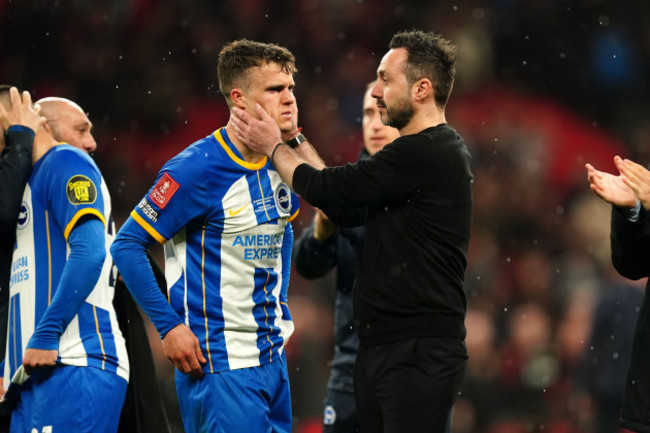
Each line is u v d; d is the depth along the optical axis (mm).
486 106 52562
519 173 49969
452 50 14859
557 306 42344
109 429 15531
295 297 36594
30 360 14828
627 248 15320
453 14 54156
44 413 15172
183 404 14938
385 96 14906
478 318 40031
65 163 15508
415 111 14789
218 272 14562
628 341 26844
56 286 15461
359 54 51812
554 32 55531
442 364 14062
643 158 53812
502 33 54625
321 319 36188
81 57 49656
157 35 50219
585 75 54812
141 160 47281
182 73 49688
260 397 14664
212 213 14508
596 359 27234
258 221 14680
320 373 35062
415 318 14141
